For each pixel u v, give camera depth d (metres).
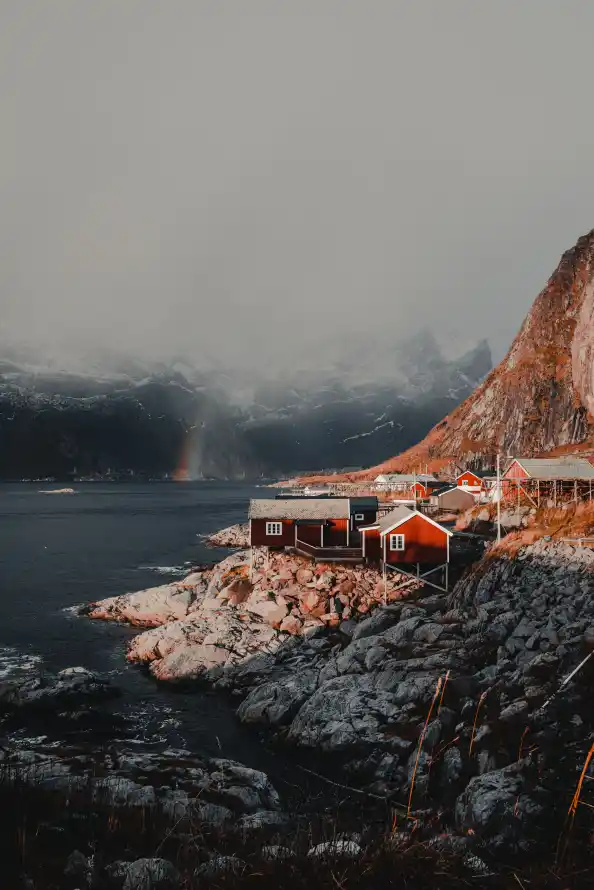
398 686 30.34
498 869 14.12
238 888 12.05
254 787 23.30
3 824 15.39
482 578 42.78
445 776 22.59
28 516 181.88
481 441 178.25
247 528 116.38
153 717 33.84
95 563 89.06
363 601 47.53
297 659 39.94
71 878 12.88
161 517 177.62
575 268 193.88
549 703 24.84
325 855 13.38
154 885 12.46
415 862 13.15
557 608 34.53
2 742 29.88
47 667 42.88
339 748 26.80
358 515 64.44
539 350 185.12
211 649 41.00
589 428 157.50
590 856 14.45
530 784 19.05
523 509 60.19
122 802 18.95
